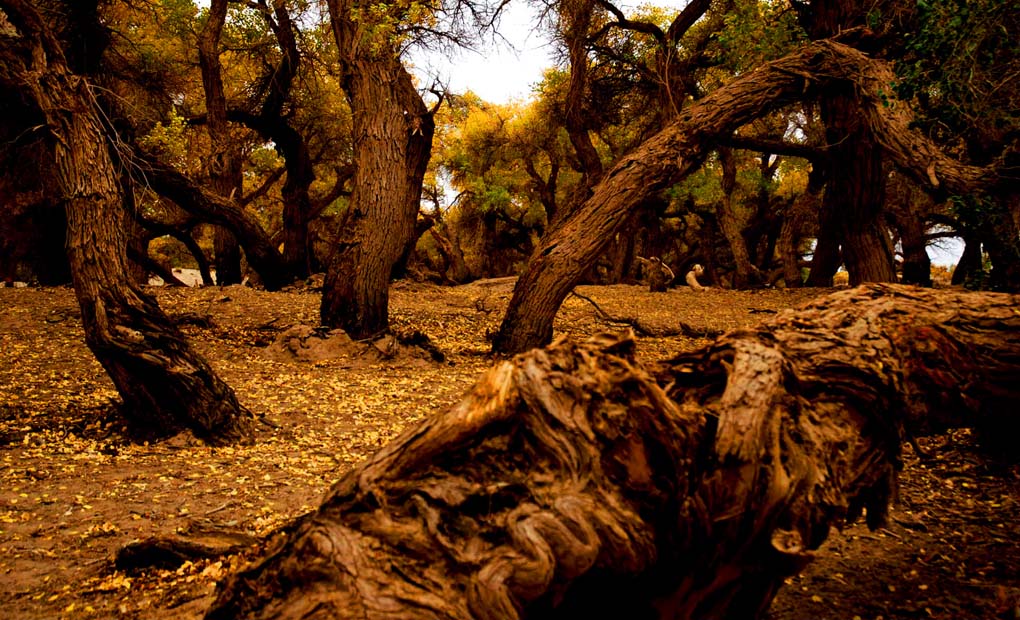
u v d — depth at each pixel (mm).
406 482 2043
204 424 7633
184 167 23281
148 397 7688
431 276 31906
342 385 10539
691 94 26016
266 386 10320
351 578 1920
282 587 2025
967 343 2695
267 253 19812
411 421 8789
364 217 13102
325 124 29938
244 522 5293
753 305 20156
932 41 6941
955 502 5223
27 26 7832
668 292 24250
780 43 12156
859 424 2461
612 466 1956
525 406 2004
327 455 7352
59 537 5000
